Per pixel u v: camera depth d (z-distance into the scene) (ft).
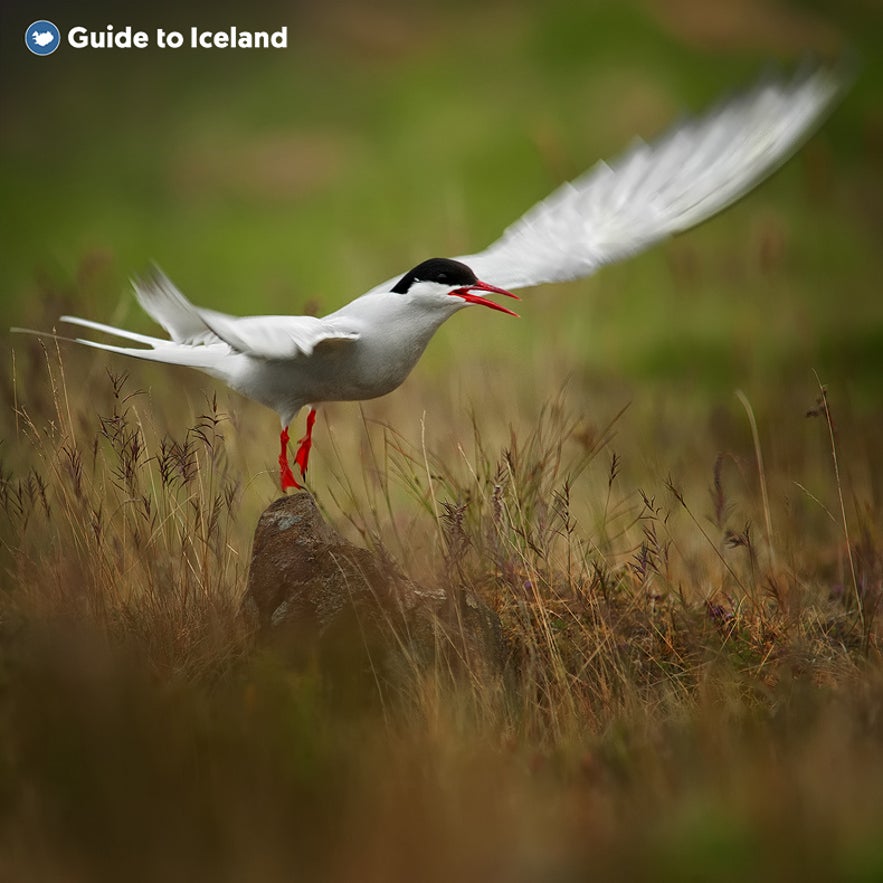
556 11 136.46
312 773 24.14
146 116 135.33
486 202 103.86
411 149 117.08
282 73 138.82
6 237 108.47
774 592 34.71
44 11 150.51
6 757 24.63
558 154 59.93
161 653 30.71
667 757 25.85
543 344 55.42
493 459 40.34
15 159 129.08
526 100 123.44
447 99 126.52
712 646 33.06
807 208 100.94
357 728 27.91
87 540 33.42
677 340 71.20
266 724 25.81
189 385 45.32
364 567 30.78
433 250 88.07
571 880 21.44
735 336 69.31
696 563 38.40
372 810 22.97
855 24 137.59
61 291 44.91
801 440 50.60
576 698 30.60
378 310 30.55
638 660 32.17
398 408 46.91
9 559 34.71
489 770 25.55
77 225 110.93
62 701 25.49
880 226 96.89
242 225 108.27
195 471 34.76
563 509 35.63
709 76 125.39
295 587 30.68
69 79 145.69
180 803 23.11
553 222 31.42
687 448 49.62
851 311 76.48
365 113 129.29
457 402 46.14
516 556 34.68
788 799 22.53
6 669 27.55
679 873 21.31
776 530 40.91
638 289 81.92
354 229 102.83
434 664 30.27
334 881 21.47
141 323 49.85
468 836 22.43
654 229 29.58
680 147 30.45
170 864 21.80
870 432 49.96
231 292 94.12
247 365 30.99
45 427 36.63
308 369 30.63
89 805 23.09
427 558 36.24
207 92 139.74
